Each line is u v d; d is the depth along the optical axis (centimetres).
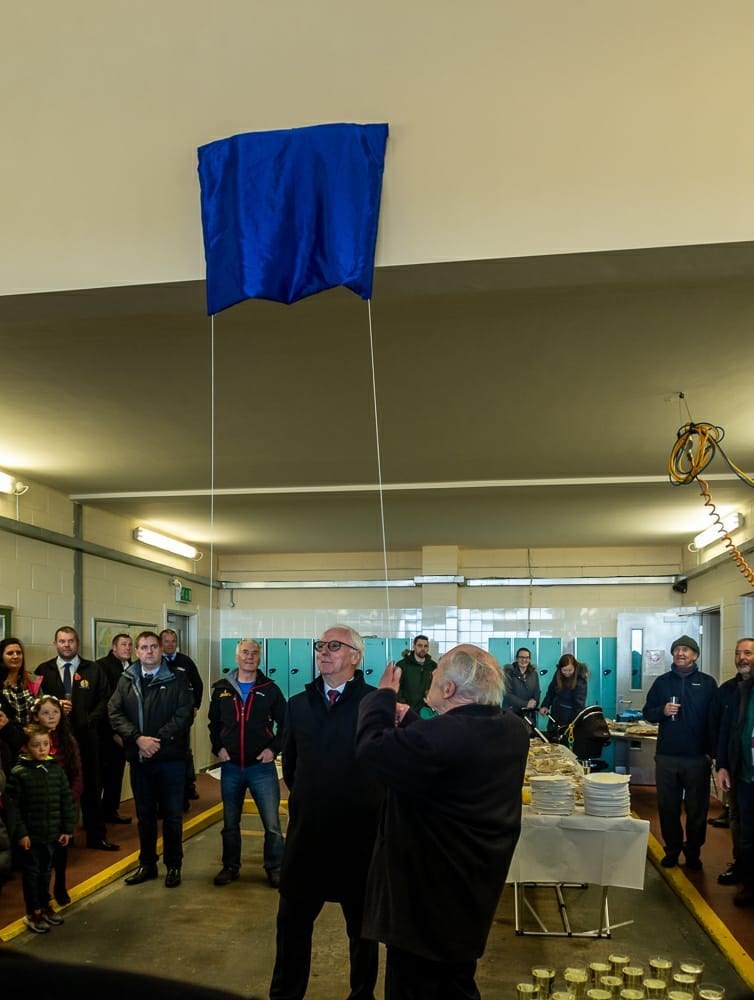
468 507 869
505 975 412
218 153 280
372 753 238
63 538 763
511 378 472
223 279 274
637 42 270
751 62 266
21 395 500
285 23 284
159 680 553
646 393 498
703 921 473
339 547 1183
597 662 1155
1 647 585
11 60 297
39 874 463
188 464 682
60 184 292
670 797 579
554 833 422
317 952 445
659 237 263
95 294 293
